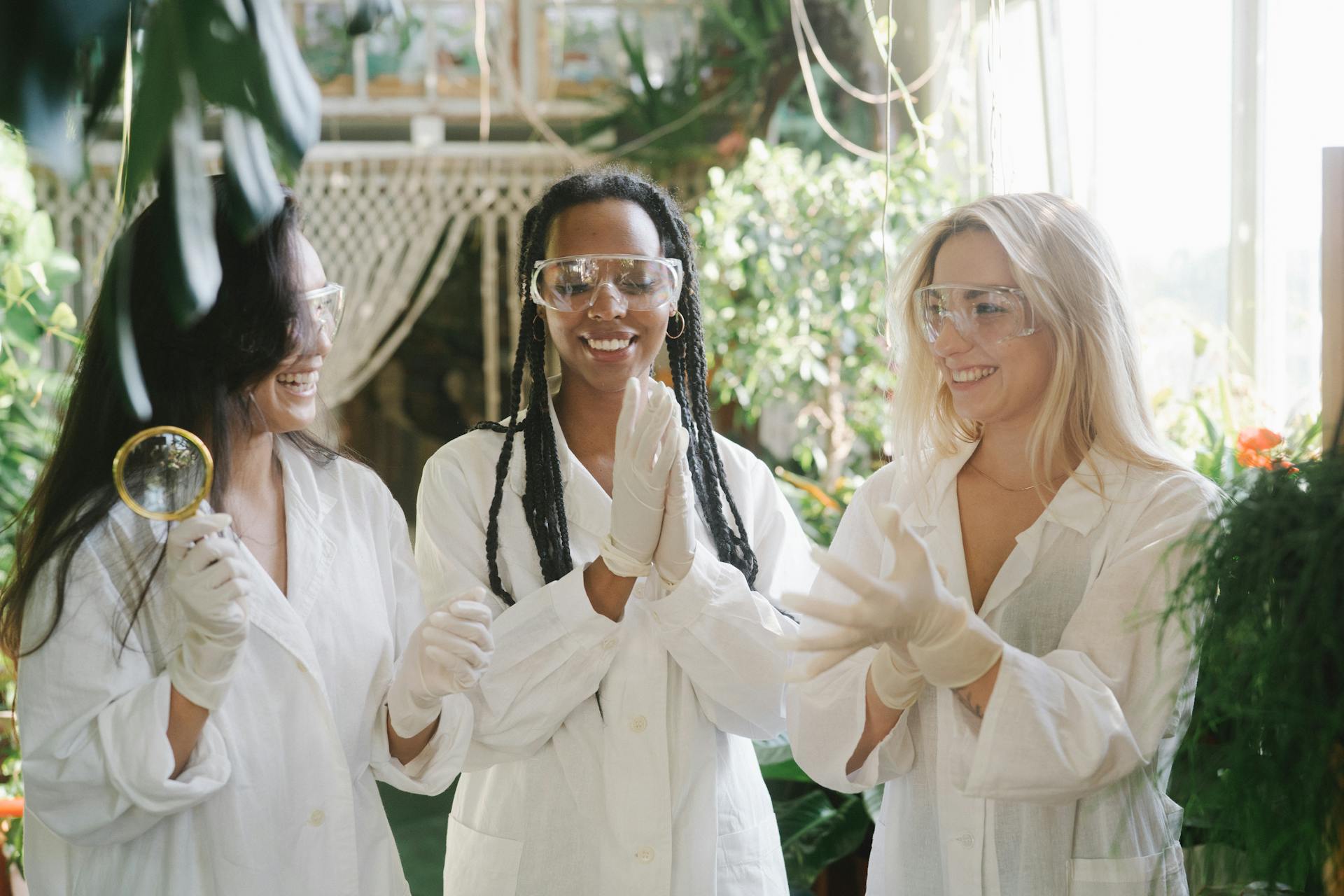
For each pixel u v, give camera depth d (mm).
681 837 1549
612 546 1489
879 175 4418
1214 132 3064
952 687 1260
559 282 1580
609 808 1543
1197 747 1130
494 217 6535
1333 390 1229
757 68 5816
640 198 1697
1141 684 1319
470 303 7961
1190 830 1474
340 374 6457
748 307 4703
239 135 575
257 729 1326
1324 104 2697
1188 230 3197
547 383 1704
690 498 1514
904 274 1501
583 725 1585
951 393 1486
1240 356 2965
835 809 2654
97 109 591
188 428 1296
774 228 4602
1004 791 1249
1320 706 1013
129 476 1242
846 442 4750
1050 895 1353
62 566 1239
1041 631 1411
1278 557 1062
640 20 6566
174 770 1216
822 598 1217
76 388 1287
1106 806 1357
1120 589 1336
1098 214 3611
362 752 1430
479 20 2307
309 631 1382
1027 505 1464
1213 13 3057
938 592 1219
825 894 2906
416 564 1664
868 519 1554
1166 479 1397
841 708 1398
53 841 1301
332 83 6465
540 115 6496
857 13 5723
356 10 643
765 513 1767
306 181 6434
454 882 1628
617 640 1550
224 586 1200
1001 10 2146
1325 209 1234
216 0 551
